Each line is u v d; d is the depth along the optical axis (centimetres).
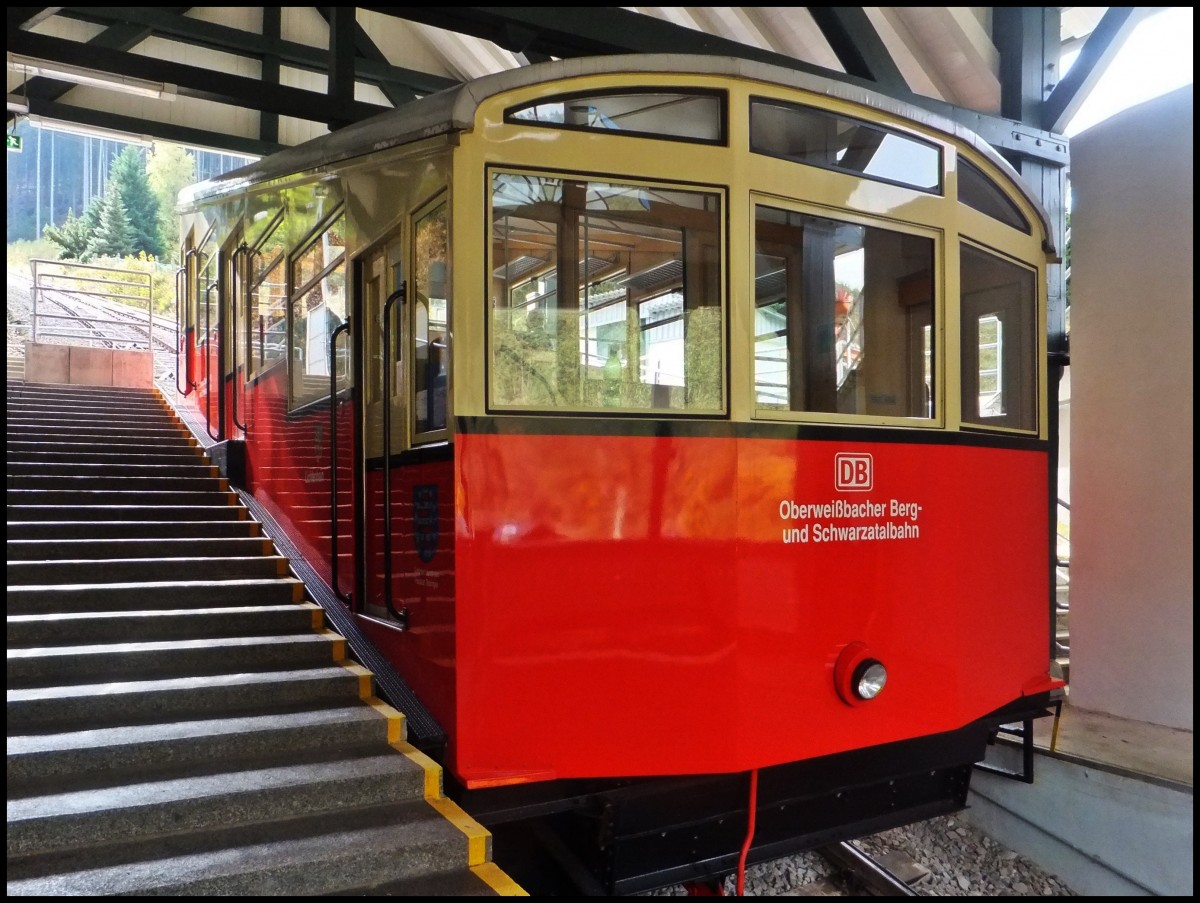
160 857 276
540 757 312
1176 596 479
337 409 462
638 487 321
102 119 944
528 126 319
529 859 364
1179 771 408
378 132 358
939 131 384
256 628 443
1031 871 450
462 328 310
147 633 425
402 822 304
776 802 368
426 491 340
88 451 683
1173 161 482
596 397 324
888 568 362
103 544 502
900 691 365
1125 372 505
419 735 320
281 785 308
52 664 382
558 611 314
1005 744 477
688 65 328
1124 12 565
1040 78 629
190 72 549
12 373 1029
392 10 474
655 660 320
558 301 321
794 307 345
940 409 384
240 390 669
